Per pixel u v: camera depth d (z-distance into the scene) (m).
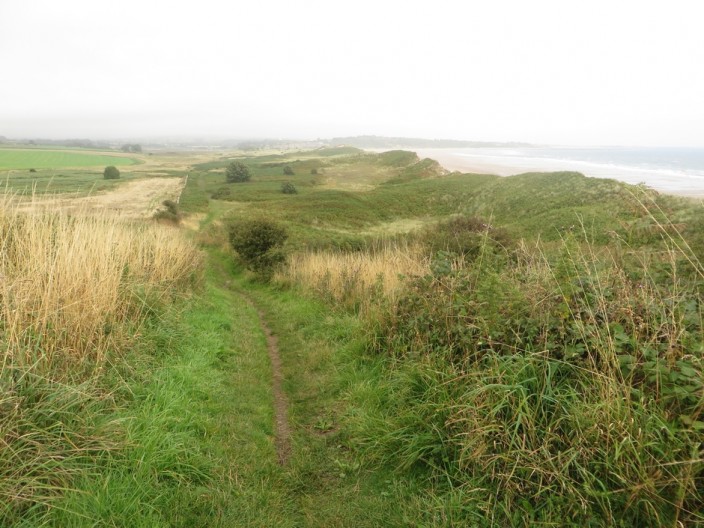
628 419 2.19
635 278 3.11
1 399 2.43
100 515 2.23
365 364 4.79
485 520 2.35
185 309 6.52
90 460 2.60
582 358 2.83
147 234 8.16
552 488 2.30
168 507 2.49
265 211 47.69
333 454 3.40
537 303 3.21
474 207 50.97
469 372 3.18
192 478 2.85
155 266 6.87
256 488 2.93
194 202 52.53
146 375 3.85
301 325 7.25
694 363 2.24
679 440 2.03
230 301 9.83
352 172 104.38
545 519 2.20
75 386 3.01
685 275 3.13
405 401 3.58
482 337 3.32
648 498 1.99
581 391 2.65
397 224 47.59
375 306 5.54
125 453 2.72
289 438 3.72
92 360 3.64
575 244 3.27
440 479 2.81
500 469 2.52
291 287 10.73
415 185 66.50
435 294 4.34
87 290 4.01
